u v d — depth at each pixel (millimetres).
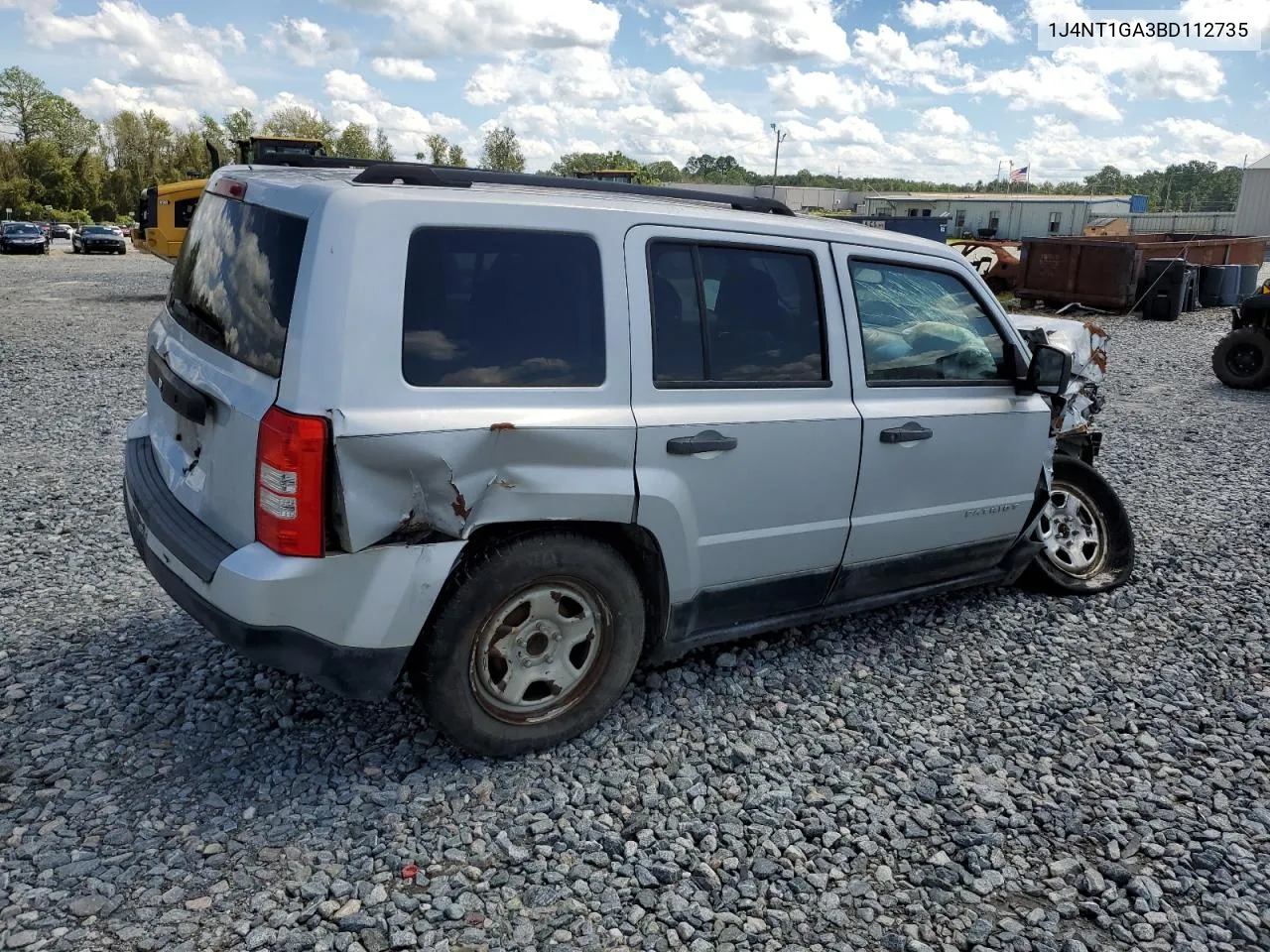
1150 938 2805
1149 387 12977
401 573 3033
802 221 4023
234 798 3182
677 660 4312
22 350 13070
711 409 3619
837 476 4008
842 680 4262
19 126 102812
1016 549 4957
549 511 3264
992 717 4020
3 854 2863
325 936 2627
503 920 2730
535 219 3271
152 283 25750
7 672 3912
